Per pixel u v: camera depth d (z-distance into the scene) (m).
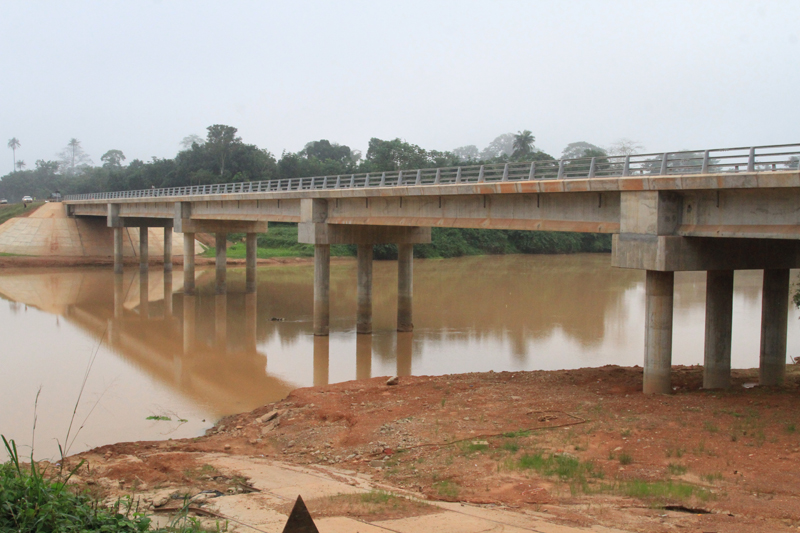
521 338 40.50
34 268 86.50
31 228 93.69
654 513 12.51
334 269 87.56
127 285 71.06
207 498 14.00
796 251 25.11
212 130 133.12
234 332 43.97
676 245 22.06
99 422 24.62
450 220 33.41
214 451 19.78
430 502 13.61
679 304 53.78
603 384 25.02
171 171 133.62
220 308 54.34
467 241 124.88
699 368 29.41
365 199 38.66
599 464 15.88
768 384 25.64
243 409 26.48
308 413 22.73
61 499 10.67
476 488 14.74
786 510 12.31
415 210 35.53
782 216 19.59
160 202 67.56
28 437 22.72
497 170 31.52
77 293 63.84
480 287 66.62
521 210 29.59
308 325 46.38
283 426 21.77
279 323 47.19
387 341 40.16
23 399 27.61
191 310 53.25
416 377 27.69
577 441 17.61
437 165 132.12
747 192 20.47
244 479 15.71
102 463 17.64
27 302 57.22
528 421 19.73
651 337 22.95
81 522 10.22
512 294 60.88
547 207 28.27
